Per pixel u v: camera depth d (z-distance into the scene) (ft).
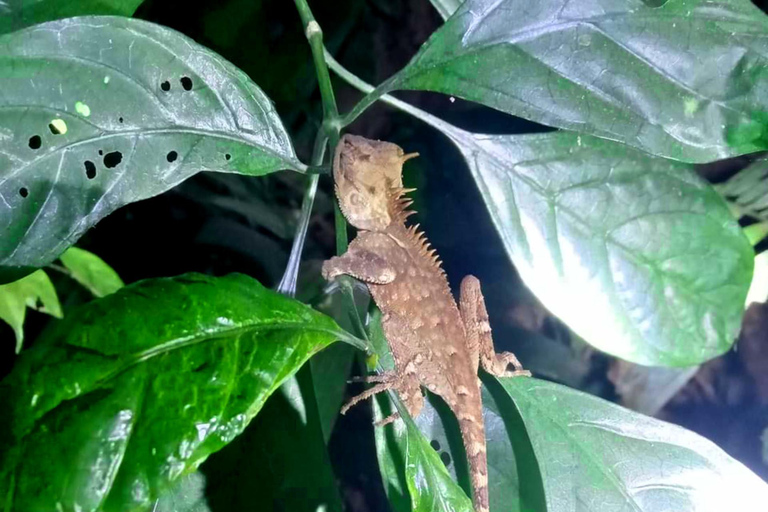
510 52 1.13
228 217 1.83
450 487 1.05
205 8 1.55
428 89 1.14
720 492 1.16
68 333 0.94
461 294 1.37
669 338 1.17
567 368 1.72
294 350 1.00
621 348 1.18
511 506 1.20
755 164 1.41
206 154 1.10
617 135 1.12
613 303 1.18
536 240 1.18
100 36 1.06
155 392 0.94
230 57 1.58
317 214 1.91
